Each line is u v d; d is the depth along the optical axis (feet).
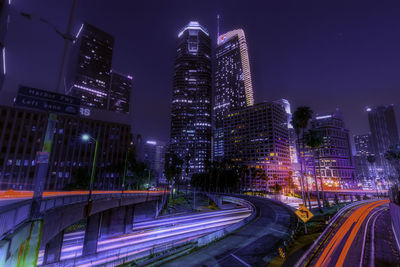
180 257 66.90
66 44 45.55
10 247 30.32
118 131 344.08
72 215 70.49
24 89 40.68
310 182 532.73
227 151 611.06
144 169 305.73
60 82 43.88
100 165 316.40
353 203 211.61
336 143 644.27
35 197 40.96
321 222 113.70
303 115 182.19
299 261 60.29
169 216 203.31
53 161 286.46
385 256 66.39
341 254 67.62
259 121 552.41
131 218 153.38
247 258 65.92
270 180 495.41
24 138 269.03
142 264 61.46
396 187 95.66
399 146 383.04
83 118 320.50
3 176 250.57
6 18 179.42
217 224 170.09
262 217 136.26
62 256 103.30
